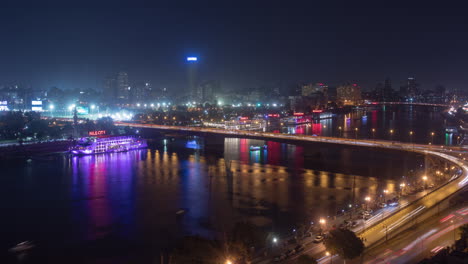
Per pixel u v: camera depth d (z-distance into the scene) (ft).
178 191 574.15
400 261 275.80
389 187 561.02
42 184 629.10
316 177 654.53
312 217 439.63
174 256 310.04
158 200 528.63
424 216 372.38
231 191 569.64
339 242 268.62
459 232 301.02
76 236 409.28
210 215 461.78
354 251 267.18
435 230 331.77
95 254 365.20
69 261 353.31
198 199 529.86
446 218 361.10
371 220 379.35
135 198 540.52
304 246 325.62
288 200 517.14
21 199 543.80
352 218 394.11
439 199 424.05
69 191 582.76
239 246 309.22
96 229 427.33
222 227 421.18
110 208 497.46
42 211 491.72
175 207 495.41
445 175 541.75
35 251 376.27
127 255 360.69
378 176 650.02
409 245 303.68
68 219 460.55
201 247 313.12
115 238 401.29
